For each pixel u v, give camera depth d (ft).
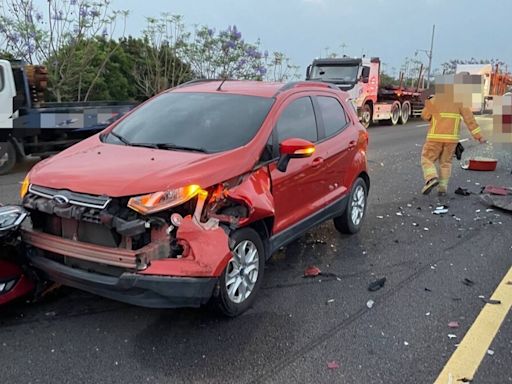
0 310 13.67
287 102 16.66
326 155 17.89
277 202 15.16
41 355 11.73
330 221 23.08
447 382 11.15
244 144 14.44
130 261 11.51
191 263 11.93
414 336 13.08
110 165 13.06
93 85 56.44
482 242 20.79
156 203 11.72
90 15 54.49
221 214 13.10
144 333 12.83
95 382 10.82
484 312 14.49
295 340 12.73
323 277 16.79
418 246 20.13
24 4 51.16
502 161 42.42
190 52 64.18
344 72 69.87
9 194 26.66
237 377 11.12
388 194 29.09
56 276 12.75
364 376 11.29
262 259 14.65
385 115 78.02
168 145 14.70
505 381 11.25
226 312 13.42
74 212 11.85
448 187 31.27
